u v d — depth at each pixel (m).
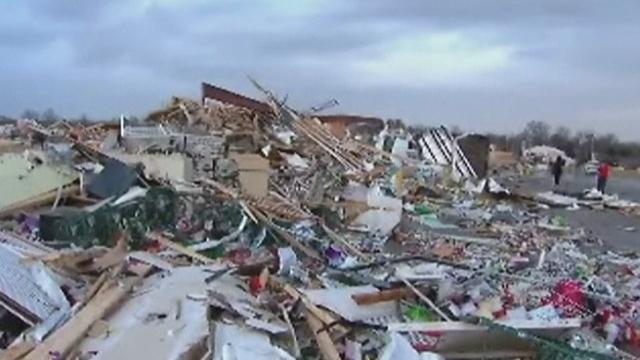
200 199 17.55
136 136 23.69
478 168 43.56
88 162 19.67
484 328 10.96
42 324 9.26
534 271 16.38
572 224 27.11
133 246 14.60
